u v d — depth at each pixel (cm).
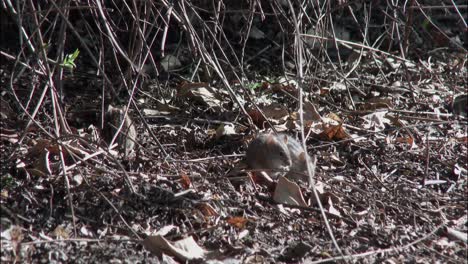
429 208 906
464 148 1109
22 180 865
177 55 1373
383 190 948
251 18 1127
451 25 1667
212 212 837
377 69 1432
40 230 779
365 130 1128
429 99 1321
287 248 784
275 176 964
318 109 1209
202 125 1134
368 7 1548
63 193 838
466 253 800
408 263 764
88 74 1299
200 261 745
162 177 905
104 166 908
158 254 751
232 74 1324
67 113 1128
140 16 1213
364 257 769
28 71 1265
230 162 990
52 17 1385
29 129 1012
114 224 803
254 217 841
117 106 1127
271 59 1448
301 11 1113
